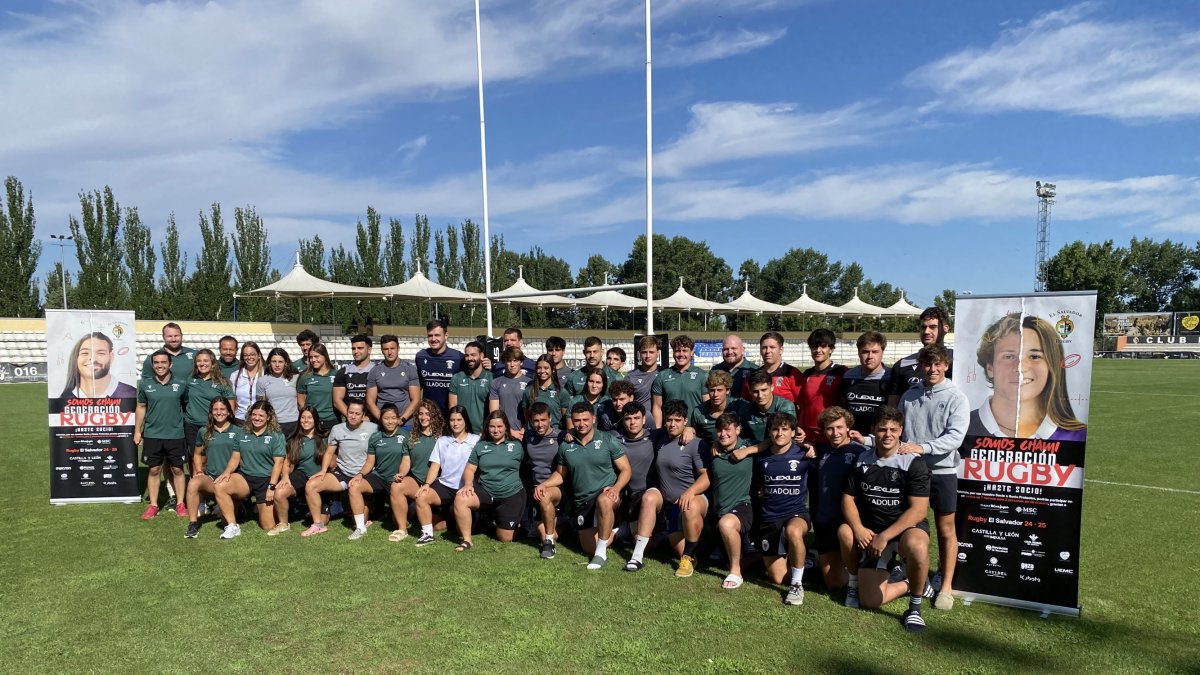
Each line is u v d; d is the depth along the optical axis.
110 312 7.46
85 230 34.94
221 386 6.96
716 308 39.44
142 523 6.61
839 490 4.67
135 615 4.29
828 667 3.60
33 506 7.28
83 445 7.45
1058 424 4.38
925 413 4.58
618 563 5.36
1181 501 7.22
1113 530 6.14
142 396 7.02
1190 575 5.02
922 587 4.16
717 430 4.95
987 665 3.63
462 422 6.12
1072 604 4.33
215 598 4.58
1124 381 25.38
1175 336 57.09
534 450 5.92
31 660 3.69
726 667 3.59
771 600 4.57
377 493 6.37
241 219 38.59
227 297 37.16
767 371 5.69
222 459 6.16
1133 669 3.59
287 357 7.27
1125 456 9.89
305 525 6.55
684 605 4.46
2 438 11.52
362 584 4.85
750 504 5.01
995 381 4.57
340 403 7.02
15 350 23.83
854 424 5.20
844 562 4.52
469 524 5.78
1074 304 4.34
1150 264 70.19
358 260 40.19
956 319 4.71
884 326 60.16
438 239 42.66
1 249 33.09
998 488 4.54
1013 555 4.49
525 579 4.96
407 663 3.63
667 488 5.36
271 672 3.55
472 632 4.02
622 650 3.78
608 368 7.18
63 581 4.92
